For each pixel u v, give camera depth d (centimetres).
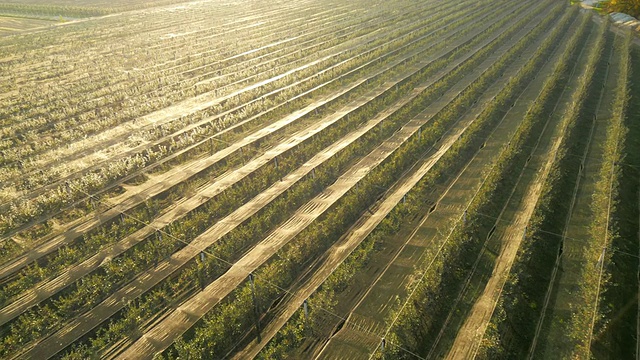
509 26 4544
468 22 4788
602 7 5388
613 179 1822
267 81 3172
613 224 1598
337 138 2306
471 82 3038
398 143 2231
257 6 6425
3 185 1902
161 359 1146
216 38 4466
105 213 1728
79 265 1473
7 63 3572
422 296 1301
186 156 2172
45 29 4994
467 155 2139
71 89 2970
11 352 1191
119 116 2553
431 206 1786
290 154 2162
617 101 2570
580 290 1373
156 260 1513
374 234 1605
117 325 1252
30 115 2584
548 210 1689
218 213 1753
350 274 1419
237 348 1214
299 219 1709
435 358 1174
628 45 3578
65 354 1192
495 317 1232
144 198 1820
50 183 1938
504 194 1816
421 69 3284
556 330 1253
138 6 6744
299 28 4788
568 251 1534
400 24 4828
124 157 2141
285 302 1347
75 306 1333
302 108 2692
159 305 1346
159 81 3133
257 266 1469
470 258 1488
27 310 1302
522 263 1423
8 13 6419
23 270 1452
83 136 2372
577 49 3734
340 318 1292
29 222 1691
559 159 1988
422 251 1535
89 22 5394
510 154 1984
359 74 3222
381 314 1303
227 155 2142
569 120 2323
